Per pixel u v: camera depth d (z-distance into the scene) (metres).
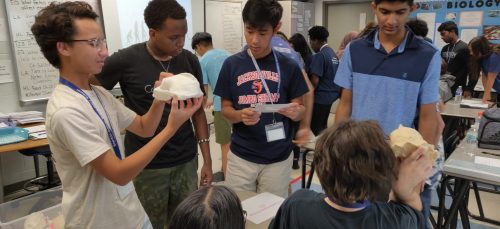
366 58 1.64
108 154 1.05
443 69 4.16
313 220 0.93
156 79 1.67
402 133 0.94
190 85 1.15
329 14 7.14
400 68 1.56
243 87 1.82
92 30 1.04
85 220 1.11
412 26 2.47
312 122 4.29
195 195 0.86
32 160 3.76
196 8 5.17
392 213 0.90
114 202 1.16
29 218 1.49
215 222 0.80
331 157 0.88
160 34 1.55
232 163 1.90
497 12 5.34
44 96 3.71
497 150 2.30
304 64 4.32
